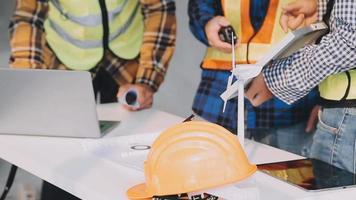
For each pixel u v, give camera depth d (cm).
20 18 258
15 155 189
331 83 176
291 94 176
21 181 305
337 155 179
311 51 165
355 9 152
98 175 166
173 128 140
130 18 261
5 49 317
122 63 264
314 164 174
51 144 196
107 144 192
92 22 254
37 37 257
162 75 260
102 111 239
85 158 181
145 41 262
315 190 153
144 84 252
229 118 254
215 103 256
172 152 137
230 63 250
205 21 244
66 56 260
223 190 138
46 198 240
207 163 135
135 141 195
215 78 257
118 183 159
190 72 341
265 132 254
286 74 173
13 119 204
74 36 257
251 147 191
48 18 260
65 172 169
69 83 194
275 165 173
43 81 196
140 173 166
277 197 149
